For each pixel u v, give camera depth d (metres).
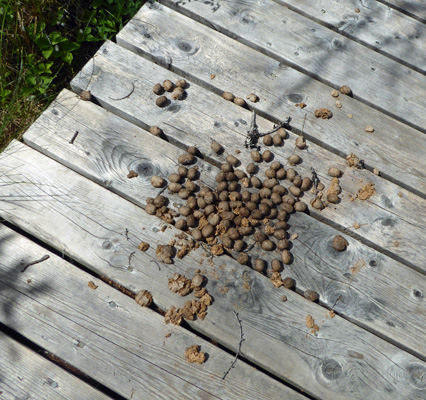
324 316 1.11
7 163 1.20
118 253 1.14
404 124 1.29
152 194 1.19
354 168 1.24
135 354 1.07
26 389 1.05
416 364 1.09
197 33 1.35
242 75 1.31
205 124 1.26
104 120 1.24
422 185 1.23
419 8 1.43
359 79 1.33
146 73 1.30
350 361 1.08
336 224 1.19
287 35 1.37
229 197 1.19
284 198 1.19
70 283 1.11
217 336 1.09
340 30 1.39
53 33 1.39
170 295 1.11
